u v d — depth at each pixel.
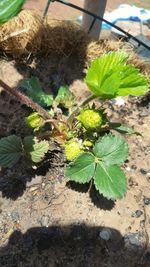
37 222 0.24
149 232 0.25
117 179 0.23
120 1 0.60
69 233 0.24
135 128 0.30
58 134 0.25
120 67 0.20
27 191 0.25
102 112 0.24
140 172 0.27
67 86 0.29
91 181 0.26
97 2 0.31
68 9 0.57
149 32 0.51
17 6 0.17
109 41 0.33
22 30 0.30
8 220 0.24
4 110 0.29
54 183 0.26
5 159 0.23
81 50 0.32
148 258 0.24
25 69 0.31
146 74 0.32
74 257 0.23
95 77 0.21
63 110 0.28
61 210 0.25
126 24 0.52
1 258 0.23
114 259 0.24
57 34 0.31
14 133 0.28
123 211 0.25
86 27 0.34
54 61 0.32
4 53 0.32
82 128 0.25
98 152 0.23
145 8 0.59
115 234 0.24
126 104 0.31
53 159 0.26
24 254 0.23
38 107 0.23
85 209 0.25
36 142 0.25
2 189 0.25
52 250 0.23
